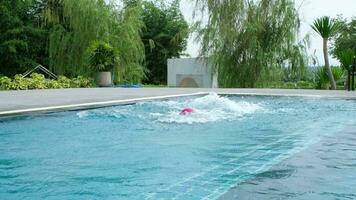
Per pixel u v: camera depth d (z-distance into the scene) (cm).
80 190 287
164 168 344
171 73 1900
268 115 693
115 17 1789
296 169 311
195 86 1784
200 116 676
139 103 842
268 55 1577
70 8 1709
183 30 1730
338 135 488
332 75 1414
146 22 2598
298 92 1072
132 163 365
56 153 408
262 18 1580
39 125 580
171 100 919
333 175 292
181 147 432
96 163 366
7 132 527
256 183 272
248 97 998
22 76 1316
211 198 256
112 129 551
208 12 1619
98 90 1144
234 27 1587
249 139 475
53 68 1778
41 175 327
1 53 2023
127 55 1747
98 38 1691
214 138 485
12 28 2034
